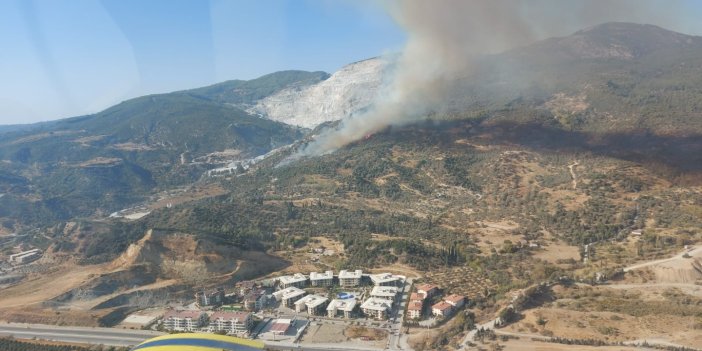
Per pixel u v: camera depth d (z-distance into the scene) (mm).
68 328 140625
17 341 130125
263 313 148625
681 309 125062
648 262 157000
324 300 150250
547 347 114438
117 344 129250
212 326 136750
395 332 131875
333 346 125438
